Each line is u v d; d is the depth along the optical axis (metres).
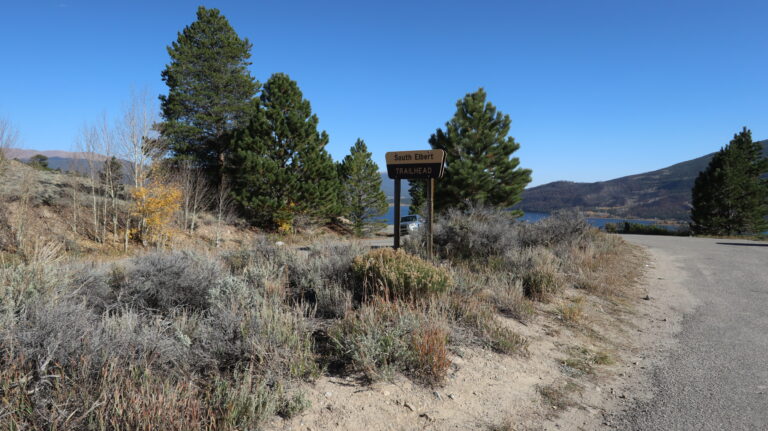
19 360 2.65
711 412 3.64
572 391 3.99
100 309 4.50
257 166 21.94
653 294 8.80
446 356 4.02
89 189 19.97
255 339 3.58
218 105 25.42
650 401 3.86
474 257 9.89
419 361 3.85
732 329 6.36
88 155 17.64
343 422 3.01
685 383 4.30
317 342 4.28
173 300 4.84
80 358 2.78
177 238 18.81
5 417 2.30
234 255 8.10
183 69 24.16
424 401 3.44
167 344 3.34
